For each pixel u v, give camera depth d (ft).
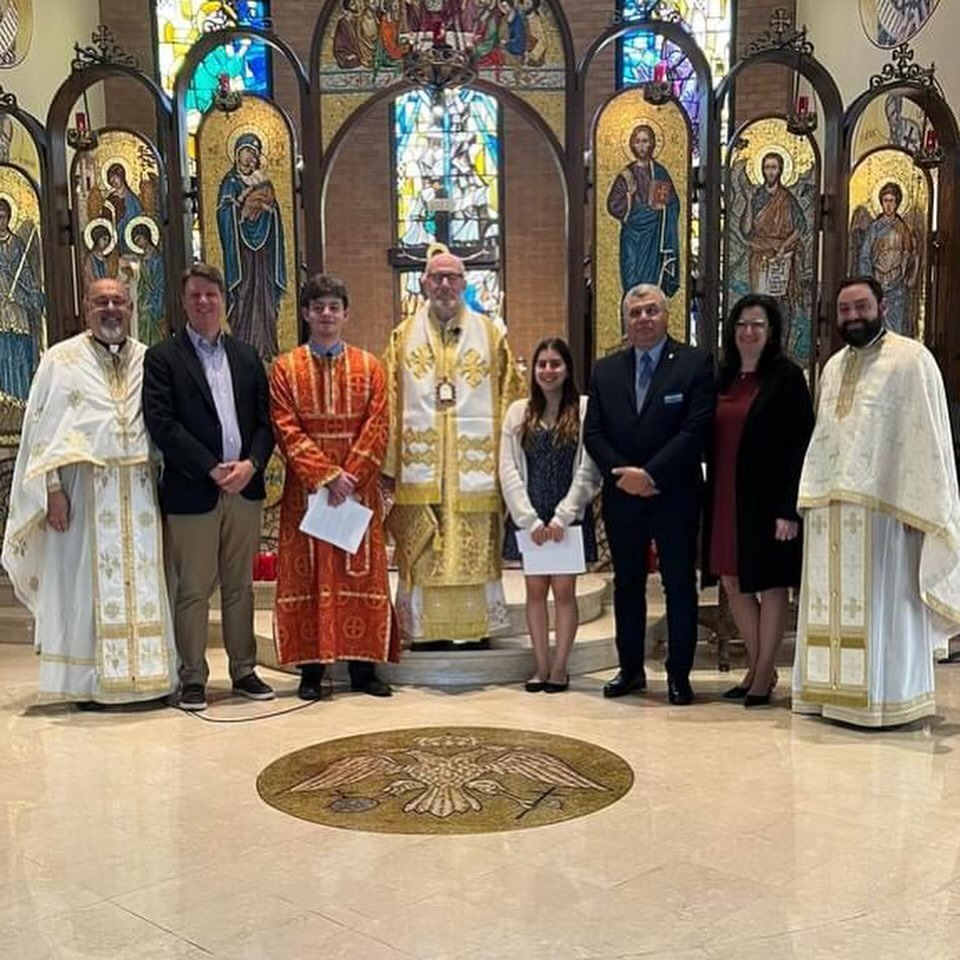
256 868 10.74
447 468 17.58
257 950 9.10
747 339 15.99
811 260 22.17
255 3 35.83
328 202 39.55
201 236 22.57
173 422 16.12
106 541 16.29
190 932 9.43
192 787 13.09
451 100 39.09
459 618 17.92
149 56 35.42
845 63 29.76
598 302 22.91
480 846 11.20
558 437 16.88
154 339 22.85
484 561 17.79
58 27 30.94
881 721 15.07
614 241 22.77
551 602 20.47
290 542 17.06
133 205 22.61
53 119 22.17
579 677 18.51
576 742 14.67
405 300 39.96
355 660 17.24
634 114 22.41
